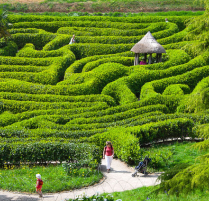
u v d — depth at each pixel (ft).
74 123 66.23
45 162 54.49
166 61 95.61
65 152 53.72
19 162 53.72
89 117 69.00
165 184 27.86
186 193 26.53
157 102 74.90
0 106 71.56
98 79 86.43
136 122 64.69
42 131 61.41
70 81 85.61
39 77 86.84
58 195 41.75
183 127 63.93
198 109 33.86
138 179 47.42
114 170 52.11
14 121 67.31
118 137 57.72
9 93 75.82
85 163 49.85
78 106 73.67
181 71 90.84
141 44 96.22
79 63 96.63
